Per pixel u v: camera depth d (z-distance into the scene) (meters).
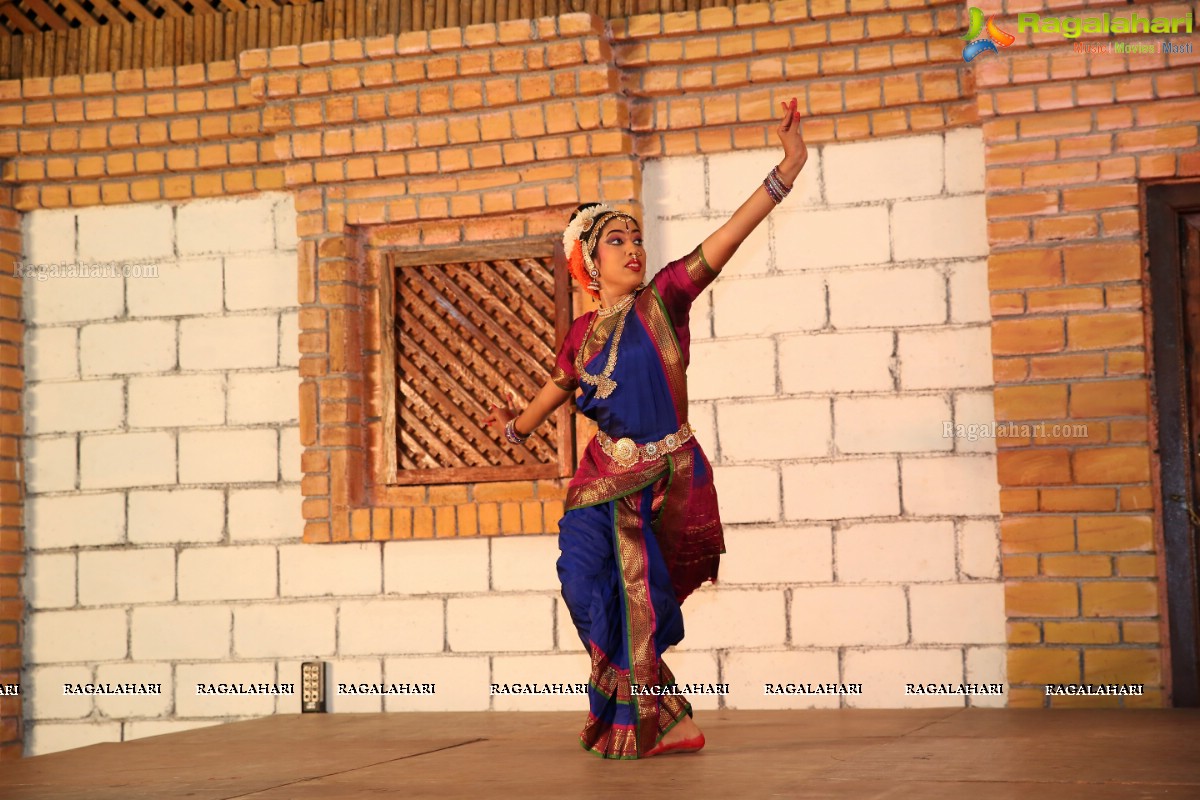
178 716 7.26
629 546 4.63
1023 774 4.00
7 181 7.57
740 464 6.66
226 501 7.29
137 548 7.38
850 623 6.50
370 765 4.82
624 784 4.02
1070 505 6.14
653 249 6.88
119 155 7.45
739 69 6.68
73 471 7.50
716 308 6.75
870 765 4.29
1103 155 6.20
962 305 6.51
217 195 7.41
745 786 3.89
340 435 7.03
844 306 6.62
